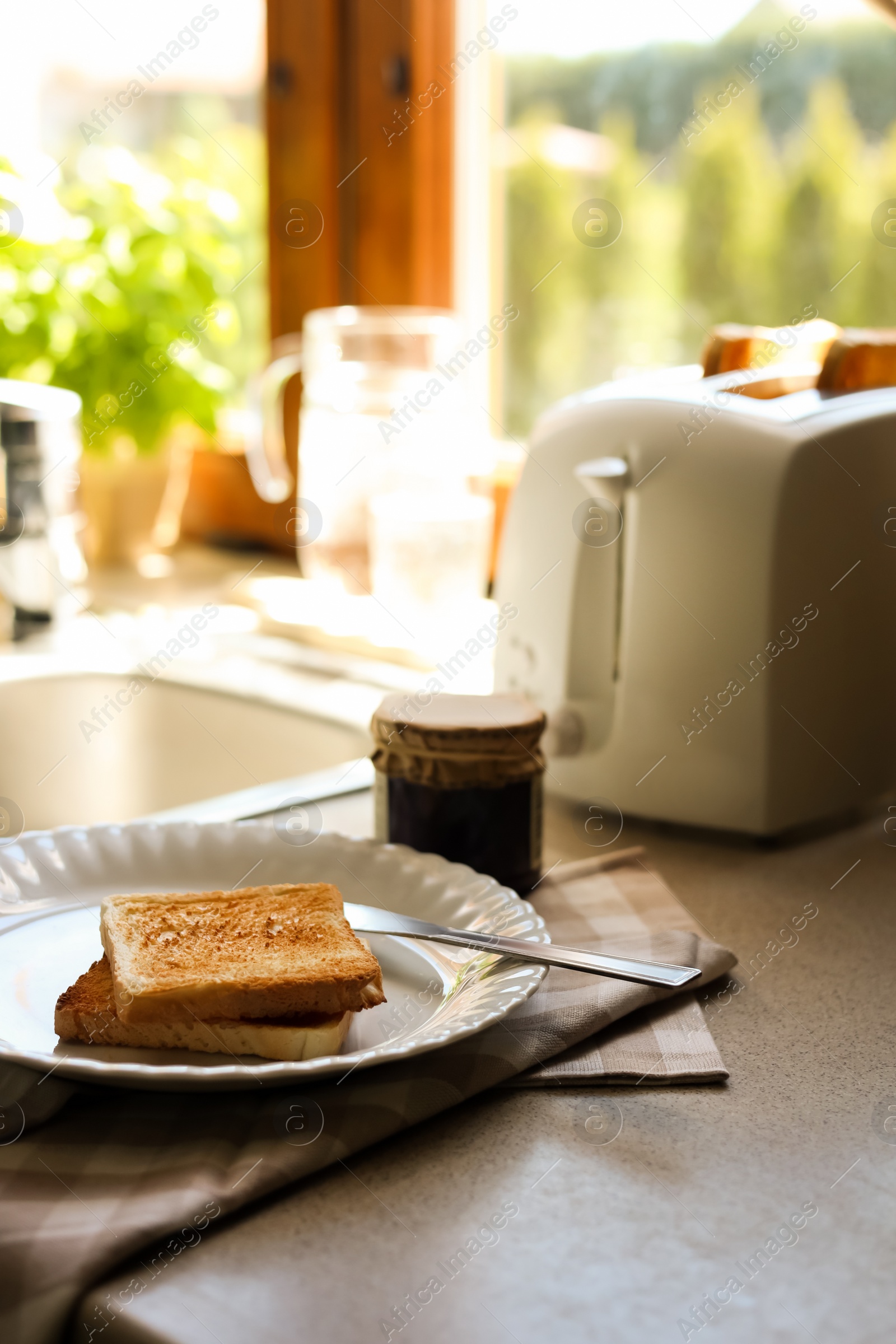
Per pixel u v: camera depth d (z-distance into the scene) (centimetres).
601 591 112
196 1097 91
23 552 139
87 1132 90
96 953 99
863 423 110
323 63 146
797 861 111
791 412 109
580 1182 89
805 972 101
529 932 98
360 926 98
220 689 133
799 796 112
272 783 124
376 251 149
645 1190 89
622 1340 83
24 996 95
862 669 112
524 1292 85
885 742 115
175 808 136
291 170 150
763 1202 88
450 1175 89
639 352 140
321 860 104
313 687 133
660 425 110
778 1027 98
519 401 148
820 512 109
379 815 107
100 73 166
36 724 135
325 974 92
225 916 97
